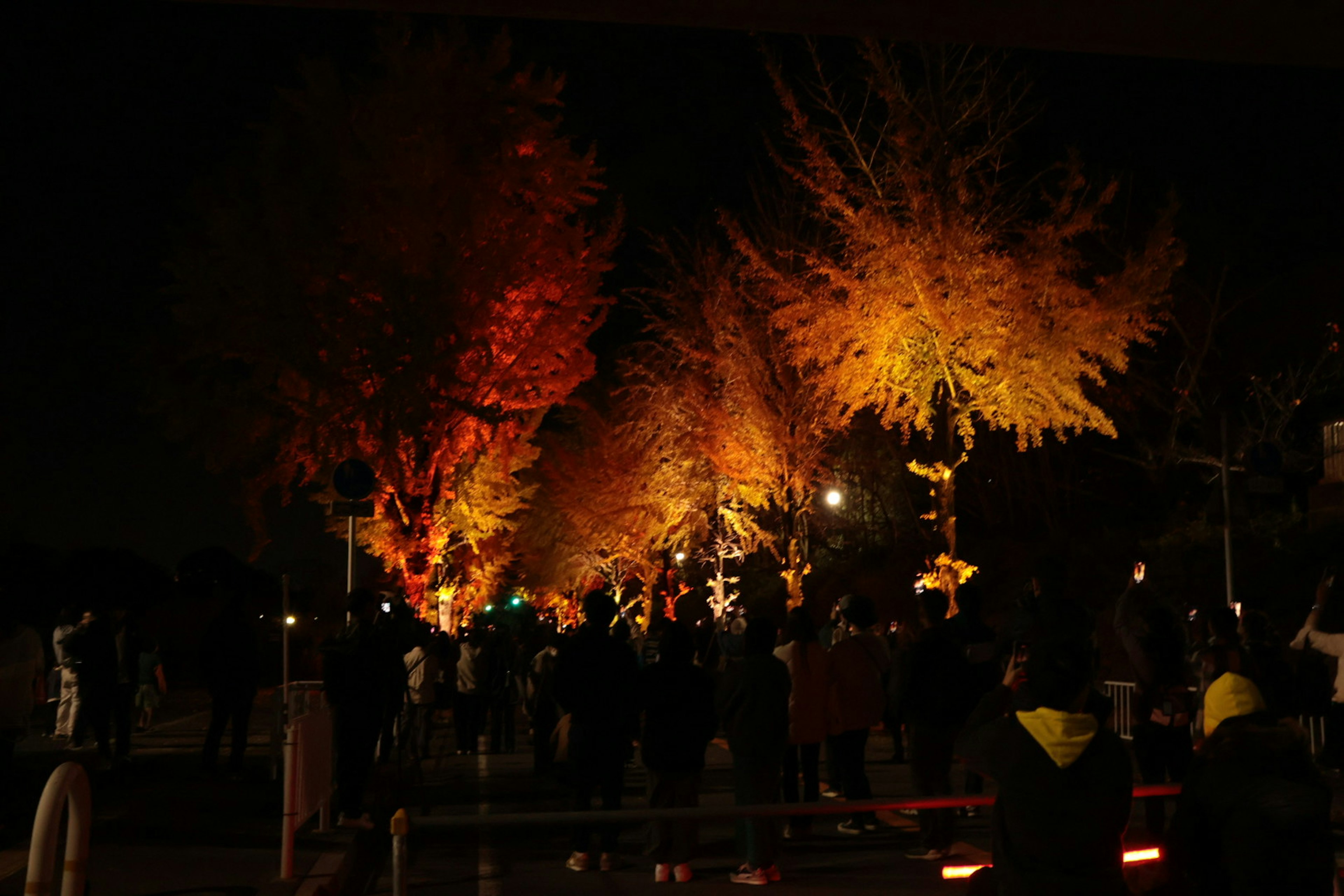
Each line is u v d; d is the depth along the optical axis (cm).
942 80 2205
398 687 1086
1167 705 891
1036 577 937
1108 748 410
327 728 1071
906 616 3316
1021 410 2145
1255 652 1008
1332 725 1064
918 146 2181
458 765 1661
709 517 3900
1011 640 973
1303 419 2805
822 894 812
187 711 2630
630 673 930
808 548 3684
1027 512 3419
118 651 1372
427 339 2598
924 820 921
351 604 1068
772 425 2881
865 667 1051
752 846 849
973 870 838
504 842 1062
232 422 2778
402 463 2691
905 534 3619
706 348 3203
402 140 2662
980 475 3531
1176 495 3097
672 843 870
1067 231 2184
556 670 930
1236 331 3111
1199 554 2420
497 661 1855
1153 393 3092
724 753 1789
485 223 2714
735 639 1756
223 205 2730
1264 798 423
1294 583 2156
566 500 4488
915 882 846
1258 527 2414
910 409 2233
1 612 990
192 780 1334
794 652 1042
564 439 4725
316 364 2634
